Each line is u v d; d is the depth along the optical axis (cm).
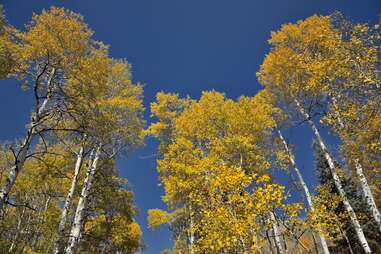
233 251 629
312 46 1155
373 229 1381
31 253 1188
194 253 1021
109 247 1703
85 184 1036
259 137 1266
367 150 884
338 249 1468
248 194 600
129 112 1204
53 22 954
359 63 766
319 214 616
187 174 1120
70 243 890
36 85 803
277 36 1355
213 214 649
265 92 1405
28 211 1433
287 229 547
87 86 923
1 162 1081
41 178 1269
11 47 884
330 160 1091
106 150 1188
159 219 1417
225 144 1155
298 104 1209
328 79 841
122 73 1373
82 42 980
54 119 888
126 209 1461
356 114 798
